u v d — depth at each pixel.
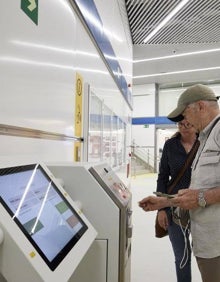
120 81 4.80
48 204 0.87
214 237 1.43
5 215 0.64
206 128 1.53
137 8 5.23
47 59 1.49
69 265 0.74
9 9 1.09
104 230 1.24
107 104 3.43
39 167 1.01
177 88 14.02
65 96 1.81
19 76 1.18
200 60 9.34
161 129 14.30
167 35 6.54
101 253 1.24
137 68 10.59
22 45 1.20
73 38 1.97
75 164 1.32
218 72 11.30
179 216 1.83
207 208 1.45
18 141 1.19
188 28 6.04
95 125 2.73
